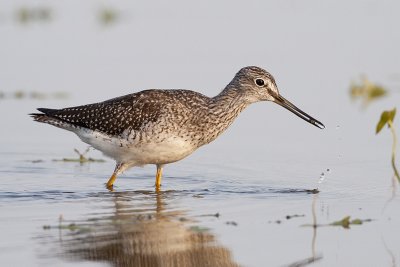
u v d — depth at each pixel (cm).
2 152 1778
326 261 1066
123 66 2392
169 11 3209
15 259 1063
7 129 1944
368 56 2498
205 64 2400
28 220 1249
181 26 2931
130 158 1511
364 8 3181
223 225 1227
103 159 1756
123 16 3138
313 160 1681
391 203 1346
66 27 2934
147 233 1186
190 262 1076
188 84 2173
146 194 1455
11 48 2627
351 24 2917
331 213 1289
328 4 3294
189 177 1595
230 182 1543
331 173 1576
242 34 2792
